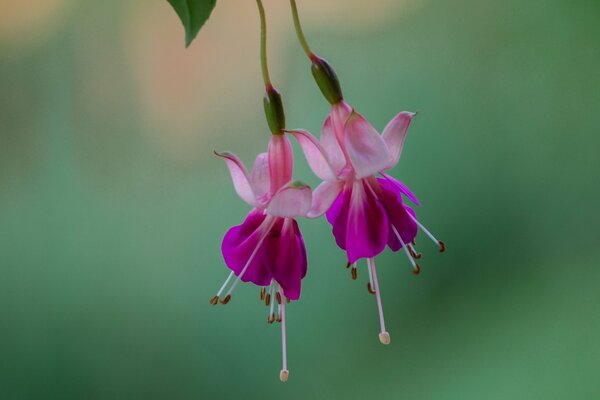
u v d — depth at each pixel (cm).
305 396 106
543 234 109
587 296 107
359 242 55
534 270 109
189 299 108
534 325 106
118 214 110
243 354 106
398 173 110
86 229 110
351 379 106
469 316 107
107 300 108
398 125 55
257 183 56
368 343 106
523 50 111
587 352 104
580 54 110
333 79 55
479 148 110
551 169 110
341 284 106
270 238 56
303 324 106
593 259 107
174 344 107
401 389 106
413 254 57
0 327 107
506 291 108
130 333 107
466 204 109
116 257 109
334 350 106
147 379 106
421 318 107
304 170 104
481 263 109
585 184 109
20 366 106
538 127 111
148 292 108
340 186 56
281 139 56
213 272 108
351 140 55
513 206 110
